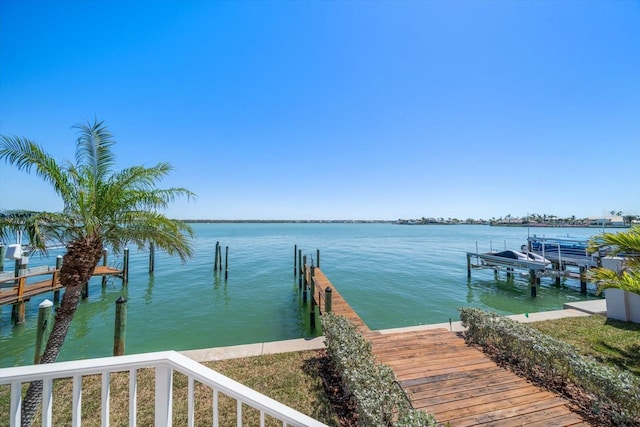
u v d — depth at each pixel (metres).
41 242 4.73
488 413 3.59
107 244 5.61
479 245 37.62
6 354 7.80
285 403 4.26
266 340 9.07
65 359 7.68
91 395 4.53
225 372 5.20
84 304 12.47
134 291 14.69
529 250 21.34
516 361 4.95
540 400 3.86
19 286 9.94
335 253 29.80
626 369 5.03
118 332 6.46
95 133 5.25
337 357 4.56
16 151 4.46
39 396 4.11
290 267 21.88
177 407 4.25
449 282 16.86
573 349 4.48
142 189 5.50
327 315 6.26
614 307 7.66
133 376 1.92
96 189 5.12
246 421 3.92
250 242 42.22
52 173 4.72
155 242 5.94
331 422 3.81
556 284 16.17
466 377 4.44
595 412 3.57
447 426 2.98
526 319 7.68
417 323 10.45
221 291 14.92
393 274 18.94
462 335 6.43
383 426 2.85
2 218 4.51
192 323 10.36
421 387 4.15
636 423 3.30
